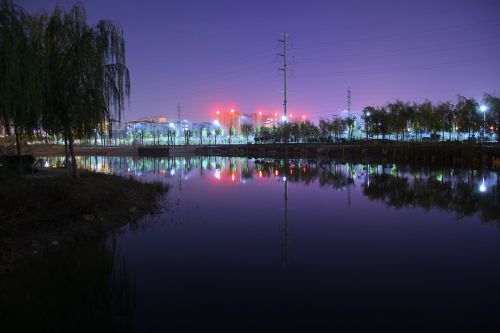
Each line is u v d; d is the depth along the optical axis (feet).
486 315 25.86
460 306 27.27
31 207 47.39
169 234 47.73
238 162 204.74
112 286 31.30
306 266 35.88
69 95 65.92
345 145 244.83
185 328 24.48
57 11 68.39
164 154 313.12
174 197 78.13
